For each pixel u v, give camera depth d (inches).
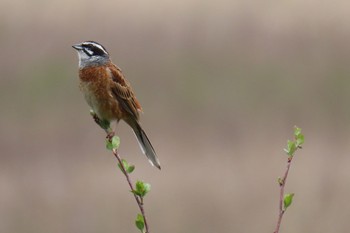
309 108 760.3
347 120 759.7
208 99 762.8
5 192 595.5
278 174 617.0
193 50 813.9
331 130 731.4
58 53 796.6
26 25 819.4
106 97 336.2
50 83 775.1
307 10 873.5
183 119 741.3
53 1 860.0
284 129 732.7
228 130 725.9
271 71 792.3
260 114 751.1
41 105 756.0
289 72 800.3
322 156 657.0
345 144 699.4
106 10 850.8
